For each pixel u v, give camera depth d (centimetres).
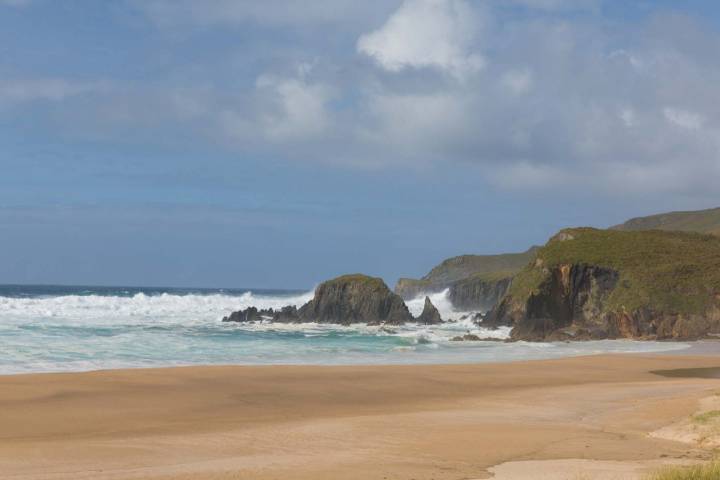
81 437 2762
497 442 2603
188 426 2995
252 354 5862
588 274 8931
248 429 2912
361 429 2889
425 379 4534
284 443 2608
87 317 9212
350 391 4041
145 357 5347
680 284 8544
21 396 3528
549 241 10756
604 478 1922
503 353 6419
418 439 2672
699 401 3431
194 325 8794
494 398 3872
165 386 3956
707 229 19088
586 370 5172
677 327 8000
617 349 6925
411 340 7500
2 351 5262
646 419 3108
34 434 2822
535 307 8806
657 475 1877
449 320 10400
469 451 2444
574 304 8894
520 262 17875
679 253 9581
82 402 3459
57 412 3238
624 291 8544
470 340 7631
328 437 2716
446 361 5734
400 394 3991
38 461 2269
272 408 3503
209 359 5419
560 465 2177
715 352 6631
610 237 10150
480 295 13700
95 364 4809
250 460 2289
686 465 2086
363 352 6262
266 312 10294
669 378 4816
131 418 3172
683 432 2706
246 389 3978
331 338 7581
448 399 3850
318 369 4831
